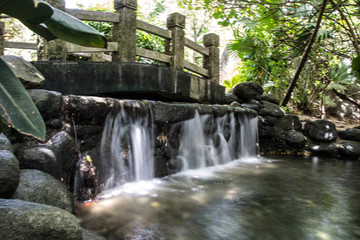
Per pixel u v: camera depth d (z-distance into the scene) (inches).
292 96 364.2
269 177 154.3
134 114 124.0
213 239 75.5
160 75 164.7
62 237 50.9
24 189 68.5
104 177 110.7
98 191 107.0
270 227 84.9
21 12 33.9
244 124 218.5
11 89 34.3
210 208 99.7
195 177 145.6
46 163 81.8
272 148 251.1
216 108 183.6
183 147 156.5
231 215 93.7
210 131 178.9
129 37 148.6
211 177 147.9
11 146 75.8
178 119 148.0
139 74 153.1
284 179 150.1
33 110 34.6
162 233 77.8
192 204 103.3
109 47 144.3
